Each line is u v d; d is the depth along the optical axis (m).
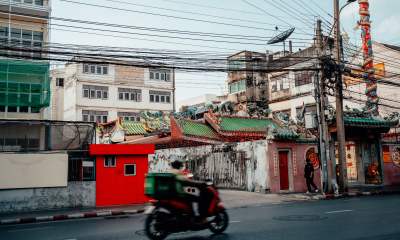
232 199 15.08
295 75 33.28
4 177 13.10
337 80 17.98
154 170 25.22
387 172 22.66
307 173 17.52
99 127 32.00
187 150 22.53
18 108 21.69
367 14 24.14
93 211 12.66
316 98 17.33
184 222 7.04
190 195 7.30
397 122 21.77
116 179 15.16
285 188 18.12
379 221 8.29
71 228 9.02
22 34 22.06
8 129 13.94
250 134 22.72
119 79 43.75
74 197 14.27
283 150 18.30
